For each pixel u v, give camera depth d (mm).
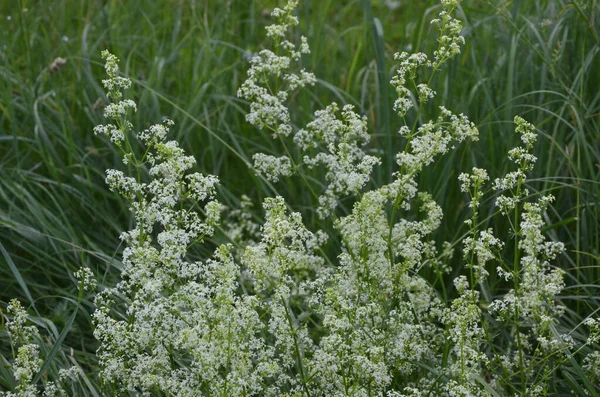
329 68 7754
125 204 6484
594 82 6199
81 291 4457
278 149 7039
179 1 8617
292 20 4992
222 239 6191
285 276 3996
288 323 4250
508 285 5742
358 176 4594
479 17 7230
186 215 4184
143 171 6641
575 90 6129
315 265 4875
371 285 4500
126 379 4156
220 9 8422
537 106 6035
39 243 5863
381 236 4594
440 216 4645
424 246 4742
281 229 3902
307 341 4375
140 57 8055
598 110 6094
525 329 5324
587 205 5516
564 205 5879
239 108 6832
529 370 4500
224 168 6961
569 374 4551
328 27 8469
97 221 6312
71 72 7684
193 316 3900
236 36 8094
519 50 6508
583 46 5934
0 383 4691
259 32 8266
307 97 7109
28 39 7211
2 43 7684
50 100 7172
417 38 6609
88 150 6805
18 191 6031
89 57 7379
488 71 6461
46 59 7684
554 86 6238
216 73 7426
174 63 7973
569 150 5938
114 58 4219
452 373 4328
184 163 4105
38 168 6797
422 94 4562
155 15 8750
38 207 5953
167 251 3990
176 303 4004
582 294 5383
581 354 5047
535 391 4285
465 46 6574
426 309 4676
